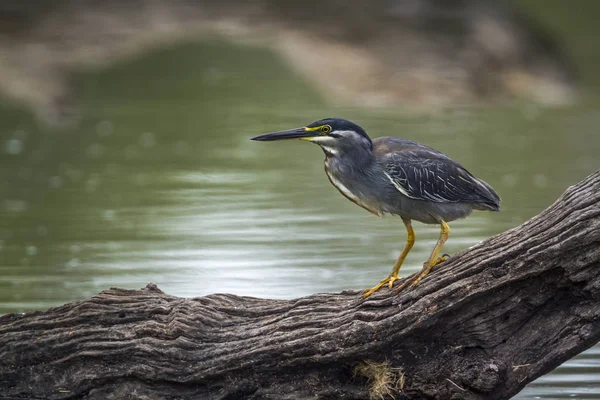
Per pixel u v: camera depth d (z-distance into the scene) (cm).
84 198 1748
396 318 793
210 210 1661
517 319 795
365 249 1416
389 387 805
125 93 2823
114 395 830
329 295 854
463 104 2884
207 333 831
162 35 3228
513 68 3281
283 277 1268
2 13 3203
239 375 823
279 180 1914
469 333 796
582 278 765
